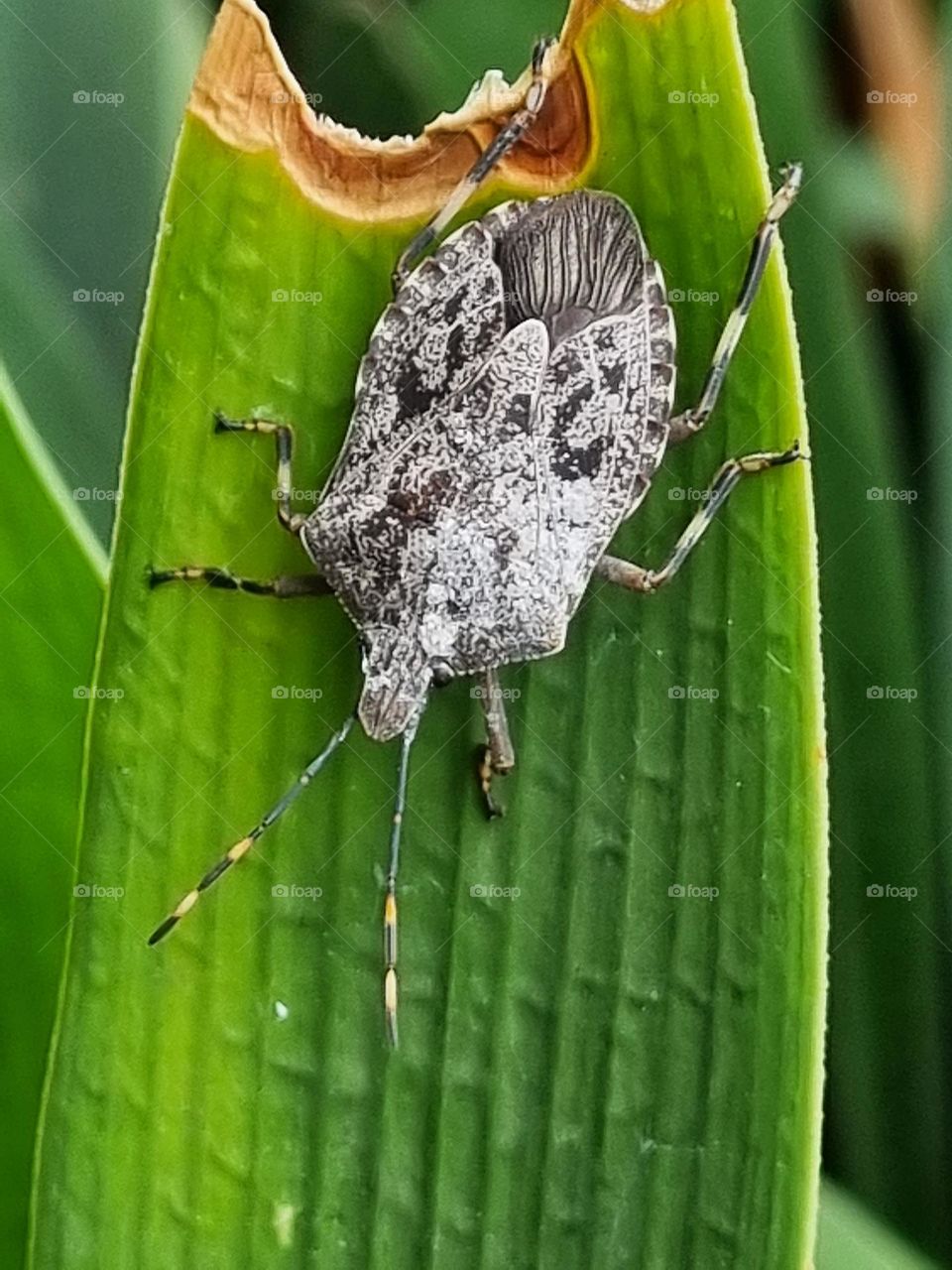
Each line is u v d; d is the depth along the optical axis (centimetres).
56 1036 5
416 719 5
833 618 5
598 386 5
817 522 5
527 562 5
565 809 5
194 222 5
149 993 5
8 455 5
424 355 5
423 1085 5
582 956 5
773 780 5
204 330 5
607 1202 5
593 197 5
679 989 5
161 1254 5
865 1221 5
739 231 5
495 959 5
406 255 5
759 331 5
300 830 5
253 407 5
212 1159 5
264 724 5
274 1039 5
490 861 5
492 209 5
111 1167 5
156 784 5
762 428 5
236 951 5
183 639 5
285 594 5
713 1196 5
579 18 5
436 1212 5
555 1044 5
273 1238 5
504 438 5
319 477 5
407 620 5
